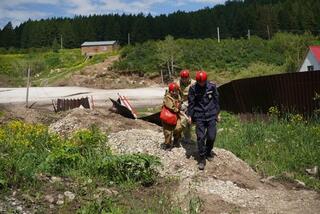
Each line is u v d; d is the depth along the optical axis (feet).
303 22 332.19
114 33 403.95
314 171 27.61
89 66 218.38
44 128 31.17
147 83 182.60
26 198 17.99
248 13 347.56
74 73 206.39
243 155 30.66
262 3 405.39
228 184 23.00
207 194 21.48
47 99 124.88
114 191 20.36
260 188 23.52
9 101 121.08
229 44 216.95
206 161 24.97
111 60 220.84
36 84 196.03
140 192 21.08
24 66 240.32
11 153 23.30
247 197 21.80
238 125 41.01
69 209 17.92
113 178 21.71
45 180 20.02
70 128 36.88
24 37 440.86
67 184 20.08
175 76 191.52
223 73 192.34
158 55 198.80
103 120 38.65
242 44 215.72
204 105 24.54
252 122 43.06
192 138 30.12
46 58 292.40
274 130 38.19
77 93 142.92
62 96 133.49
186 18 362.33
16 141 26.18
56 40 412.36
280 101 44.55
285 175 26.23
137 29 367.04
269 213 19.92
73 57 303.27
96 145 26.08
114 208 18.37
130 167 22.22
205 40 228.22
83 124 37.09
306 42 225.56
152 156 23.29
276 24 336.29
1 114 44.86
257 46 214.90
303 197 22.49
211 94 24.54
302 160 29.35
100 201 18.56
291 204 21.33
